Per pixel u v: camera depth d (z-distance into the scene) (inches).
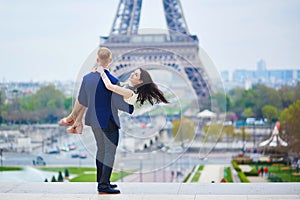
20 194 332.2
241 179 1684.3
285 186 354.9
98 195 326.3
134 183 362.6
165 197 322.0
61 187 352.8
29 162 2105.1
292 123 2006.6
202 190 343.3
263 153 2034.9
